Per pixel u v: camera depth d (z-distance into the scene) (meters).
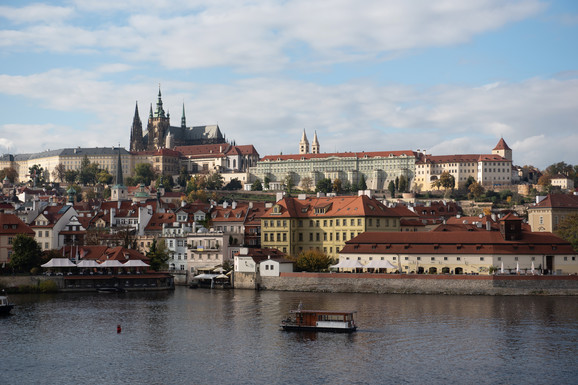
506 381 136.38
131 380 139.62
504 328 176.75
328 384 135.75
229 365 148.50
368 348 159.75
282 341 167.50
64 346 164.75
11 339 171.12
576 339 165.00
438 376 139.50
